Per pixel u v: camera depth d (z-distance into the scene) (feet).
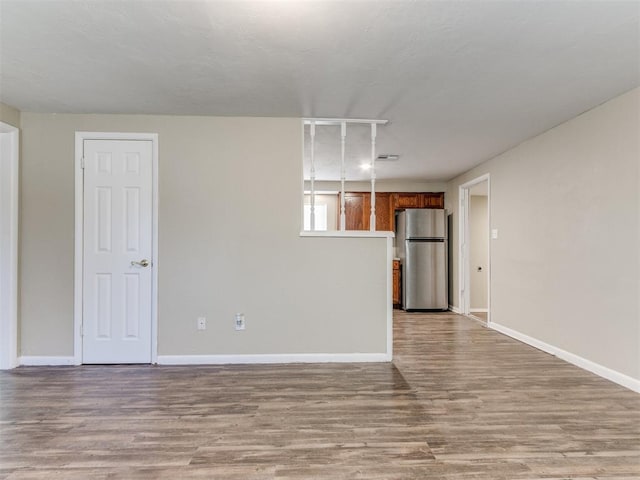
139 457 5.84
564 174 10.89
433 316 18.20
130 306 10.34
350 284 10.66
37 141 10.19
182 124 10.43
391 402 7.84
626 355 8.75
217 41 6.61
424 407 7.60
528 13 5.80
